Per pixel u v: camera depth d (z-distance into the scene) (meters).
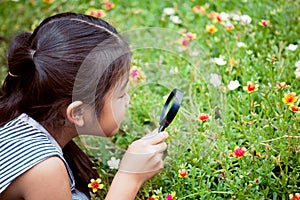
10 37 3.14
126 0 3.40
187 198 2.07
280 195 2.00
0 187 1.62
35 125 1.72
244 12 3.01
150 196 2.12
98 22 1.75
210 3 3.25
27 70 1.70
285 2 2.90
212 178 2.04
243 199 1.95
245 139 2.16
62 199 1.64
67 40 1.68
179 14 3.14
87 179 2.10
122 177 1.77
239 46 2.54
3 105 1.76
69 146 2.04
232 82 2.26
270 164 2.03
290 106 2.01
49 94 1.67
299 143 2.04
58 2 3.34
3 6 3.40
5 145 1.66
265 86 2.28
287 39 2.76
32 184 1.62
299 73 2.22
